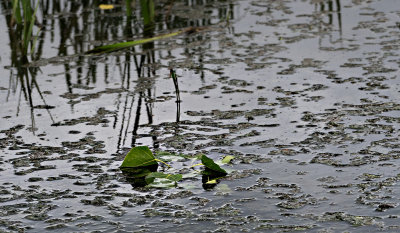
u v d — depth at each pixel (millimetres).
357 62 4977
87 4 6922
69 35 5945
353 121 3945
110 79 4906
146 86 4734
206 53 5402
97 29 6098
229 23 6168
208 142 3758
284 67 4969
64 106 4406
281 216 2900
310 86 4559
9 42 5805
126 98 4516
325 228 2773
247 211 2961
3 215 3002
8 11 6617
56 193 3217
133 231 2816
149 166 3523
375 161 3424
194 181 3312
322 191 3127
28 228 2871
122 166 3486
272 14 6391
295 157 3520
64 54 5492
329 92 4426
